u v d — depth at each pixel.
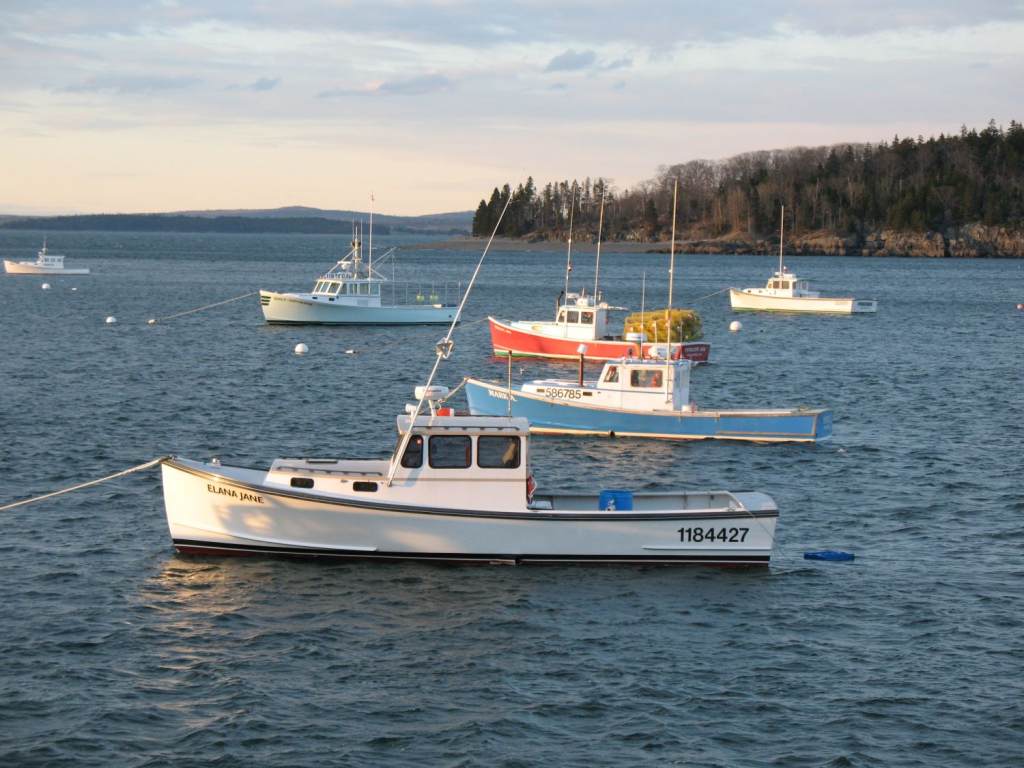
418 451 31.58
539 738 22.50
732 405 64.25
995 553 34.41
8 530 34.91
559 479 43.50
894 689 24.80
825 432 51.41
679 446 49.81
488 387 52.88
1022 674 25.56
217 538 32.09
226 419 55.72
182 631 27.31
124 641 26.66
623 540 32.09
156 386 66.12
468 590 30.19
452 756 21.77
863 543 35.34
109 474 42.72
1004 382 73.62
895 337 104.69
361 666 25.64
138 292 153.50
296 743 22.16
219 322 110.19
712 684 24.98
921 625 28.44
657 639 27.41
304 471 32.16
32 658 25.64
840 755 21.91
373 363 79.69
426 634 27.44
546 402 52.00
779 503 40.22
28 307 124.25
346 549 31.81
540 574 31.45
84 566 31.61
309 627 27.67
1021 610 29.48
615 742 22.39
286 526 31.75
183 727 22.70
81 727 22.56
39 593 29.56
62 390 63.59
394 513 31.45
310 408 59.59
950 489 42.44
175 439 50.31
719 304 151.00
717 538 32.25
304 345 85.25
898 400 65.62
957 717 23.50
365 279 109.50
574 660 26.14
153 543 33.69
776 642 27.33
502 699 24.16
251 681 24.78
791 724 23.20
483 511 31.56
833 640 27.48
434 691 24.50
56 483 41.12
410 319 109.06
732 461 46.97
